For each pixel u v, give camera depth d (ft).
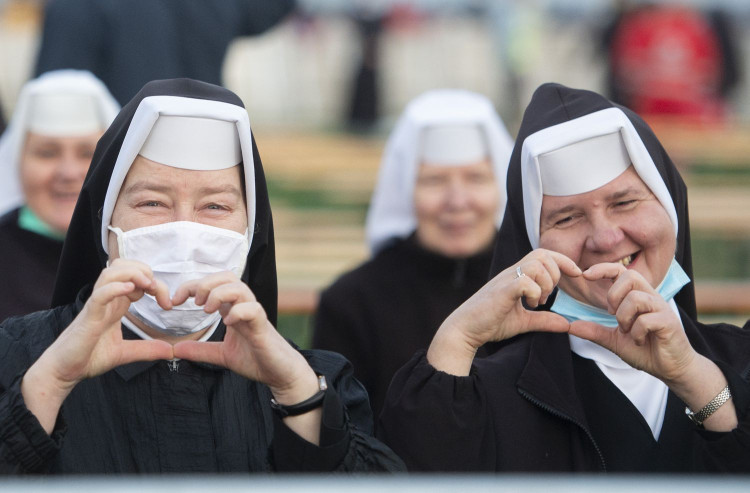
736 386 31.27
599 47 125.59
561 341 33.06
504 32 149.48
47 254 48.57
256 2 61.05
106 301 28.14
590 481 19.77
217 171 31.01
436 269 51.08
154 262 30.32
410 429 31.40
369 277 50.80
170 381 30.55
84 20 56.80
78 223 32.48
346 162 115.34
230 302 28.66
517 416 32.01
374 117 153.28
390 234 53.21
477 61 169.89
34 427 28.02
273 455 29.91
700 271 75.20
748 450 30.53
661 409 32.94
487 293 32.24
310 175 108.78
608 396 32.63
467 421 31.50
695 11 124.57
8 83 144.56
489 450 31.63
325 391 29.86
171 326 30.14
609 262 32.91
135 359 29.09
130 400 30.37
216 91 31.71
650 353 31.35
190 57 58.13
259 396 31.27
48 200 49.26
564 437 32.19
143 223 30.76
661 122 122.83
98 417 30.14
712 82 124.47
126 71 56.75
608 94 123.75
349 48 158.51
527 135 33.78
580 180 32.81
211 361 29.73
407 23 169.89
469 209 51.52
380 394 49.26
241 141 31.07
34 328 31.55
